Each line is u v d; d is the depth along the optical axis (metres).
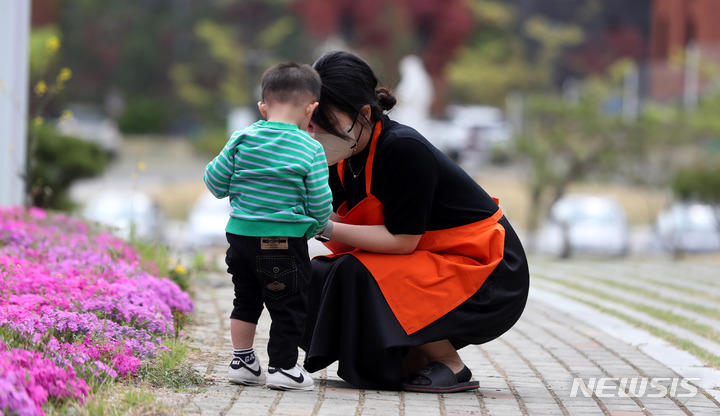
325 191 10.64
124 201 49.56
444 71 122.88
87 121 104.50
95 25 133.50
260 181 10.61
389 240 11.03
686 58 71.81
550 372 13.09
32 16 67.88
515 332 16.55
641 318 18.50
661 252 53.03
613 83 65.69
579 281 25.92
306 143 10.66
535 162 59.38
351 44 119.31
